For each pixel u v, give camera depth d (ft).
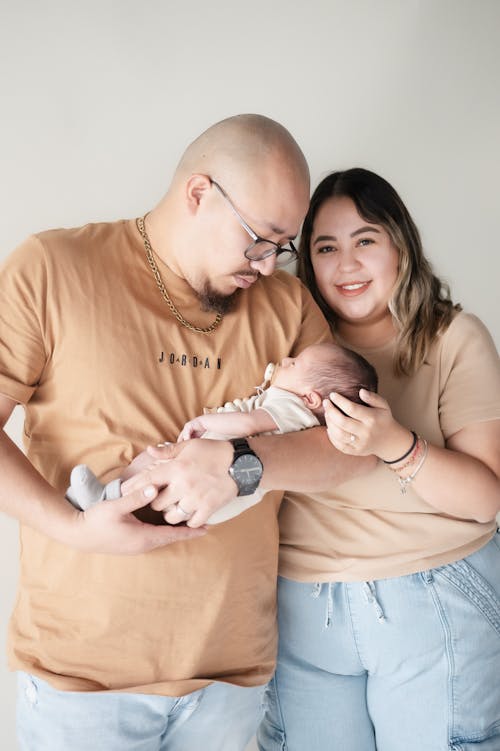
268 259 5.64
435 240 8.76
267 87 8.03
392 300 6.59
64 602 5.51
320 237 6.74
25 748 5.84
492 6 8.42
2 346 5.29
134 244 5.82
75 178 7.66
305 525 6.61
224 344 5.85
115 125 7.68
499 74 8.57
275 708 7.04
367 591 6.39
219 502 5.14
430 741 6.45
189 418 5.67
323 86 8.16
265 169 5.42
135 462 5.38
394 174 8.49
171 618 5.57
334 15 8.09
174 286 5.77
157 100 7.76
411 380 6.61
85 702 5.52
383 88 8.30
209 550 5.60
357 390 6.02
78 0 7.44
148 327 5.58
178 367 5.65
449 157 8.60
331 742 6.89
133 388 5.47
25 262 5.37
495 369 6.45
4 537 7.98
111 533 5.03
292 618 6.77
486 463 6.26
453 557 6.43
